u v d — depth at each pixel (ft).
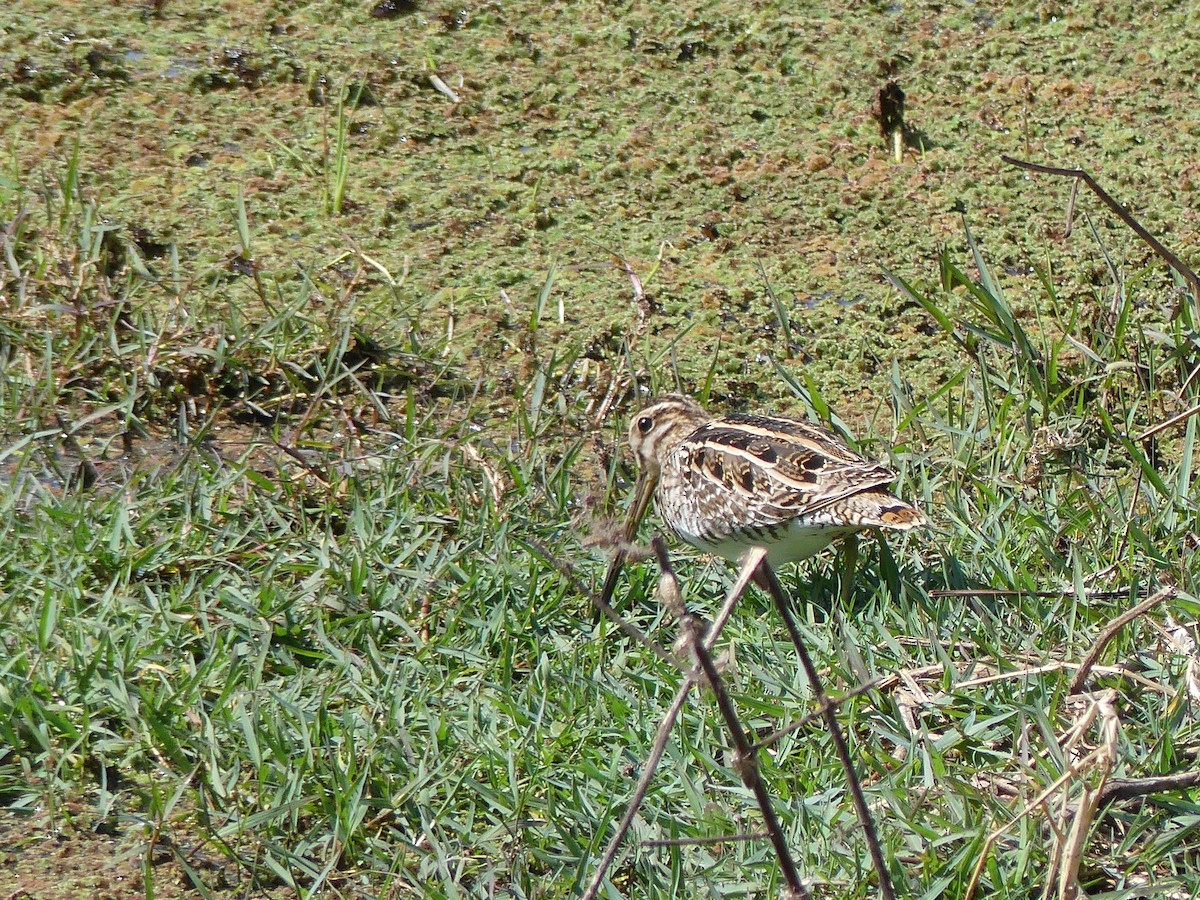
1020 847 24.29
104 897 25.03
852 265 43.16
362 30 50.96
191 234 41.91
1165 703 28.14
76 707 27.84
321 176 44.80
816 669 29.37
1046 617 30.53
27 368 36.58
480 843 25.88
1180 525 33.24
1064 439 36.50
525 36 50.90
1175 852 25.43
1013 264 43.11
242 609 30.19
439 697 28.73
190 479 34.53
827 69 50.34
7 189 41.93
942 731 28.27
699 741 27.53
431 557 31.76
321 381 37.68
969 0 53.72
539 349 39.70
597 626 31.09
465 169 45.70
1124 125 48.29
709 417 35.06
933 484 34.94
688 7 52.90
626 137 47.24
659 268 42.75
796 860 25.04
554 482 34.91
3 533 31.53
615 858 25.54
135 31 49.96
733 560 33.55
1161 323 40.96
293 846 25.93
